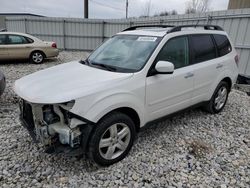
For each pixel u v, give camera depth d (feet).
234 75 15.97
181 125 13.85
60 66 12.03
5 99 17.57
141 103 10.14
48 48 35.94
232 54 15.74
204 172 9.61
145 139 12.01
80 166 9.68
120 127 9.87
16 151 10.59
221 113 16.06
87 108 8.43
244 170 9.84
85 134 8.72
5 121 13.70
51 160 10.00
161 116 11.57
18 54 33.94
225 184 8.95
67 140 8.59
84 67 11.18
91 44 57.82
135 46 11.53
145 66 10.27
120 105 9.25
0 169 9.32
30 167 9.50
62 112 8.72
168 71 10.11
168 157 10.51
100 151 9.27
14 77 25.22
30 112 9.68
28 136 11.93
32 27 57.26
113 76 9.68
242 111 16.75
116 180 8.95
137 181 8.95
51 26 56.95
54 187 8.48
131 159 10.26
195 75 12.60
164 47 11.05
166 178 9.16
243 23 23.73
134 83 9.77
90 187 8.55
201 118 15.01
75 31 57.00
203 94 13.80
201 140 12.18
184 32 12.30
